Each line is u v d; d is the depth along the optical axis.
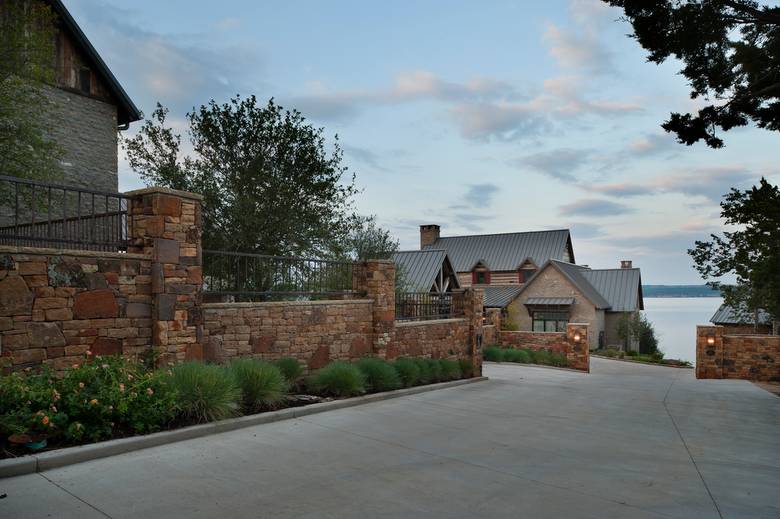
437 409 8.98
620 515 4.23
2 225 12.27
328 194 13.62
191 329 7.68
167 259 7.39
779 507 4.51
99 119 15.80
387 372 10.40
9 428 4.79
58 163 13.51
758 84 10.09
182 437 5.90
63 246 9.34
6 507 3.84
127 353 7.02
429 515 4.10
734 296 17.58
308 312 10.28
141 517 3.78
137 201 7.49
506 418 8.56
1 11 11.13
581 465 5.75
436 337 14.28
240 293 9.04
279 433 6.49
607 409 10.37
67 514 3.76
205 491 4.36
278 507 4.11
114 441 5.30
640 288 42.06
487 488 4.82
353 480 4.86
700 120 10.57
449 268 30.95
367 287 11.98
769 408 11.34
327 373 9.33
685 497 4.73
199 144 13.44
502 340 27.16
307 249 13.66
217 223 12.89
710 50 9.84
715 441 7.43
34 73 10.98
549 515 4.19
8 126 10.84
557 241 43.88
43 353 6.19
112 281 6.90
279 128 13.41
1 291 5.87
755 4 8.84
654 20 9.11
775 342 19.78
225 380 6.81
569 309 36.25
